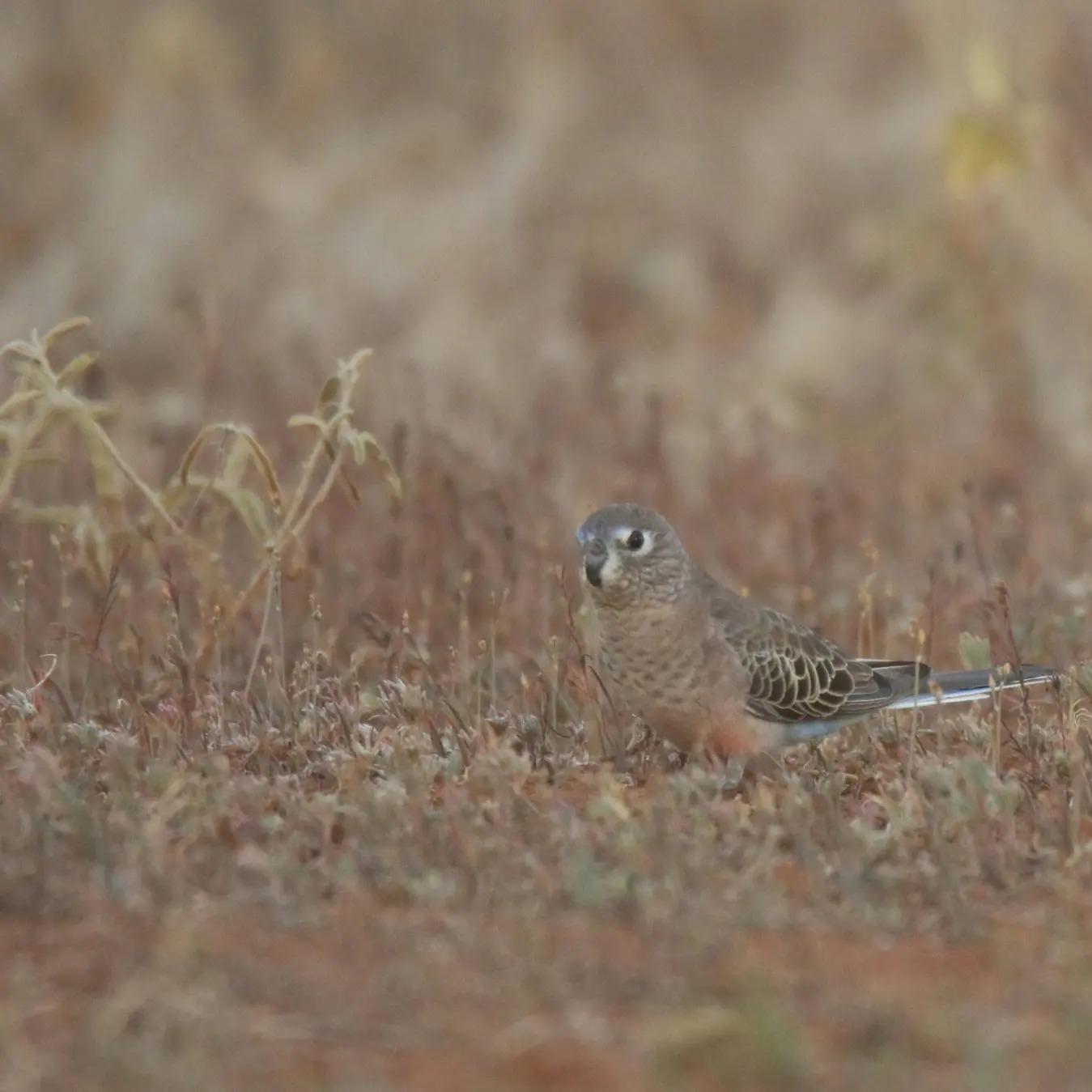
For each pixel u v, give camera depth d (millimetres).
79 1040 10094
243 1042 10180
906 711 17531
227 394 27438
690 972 11070
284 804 13859
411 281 33188
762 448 25172
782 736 16109
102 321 32500
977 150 29391
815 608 19719
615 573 15383
